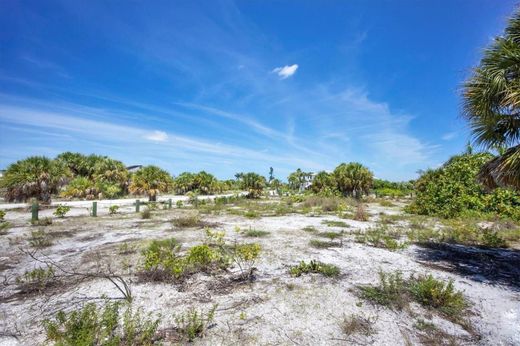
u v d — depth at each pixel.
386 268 5.46
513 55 4.44
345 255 6.32
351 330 3.22
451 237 8.45
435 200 14.71
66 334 2.88
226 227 10.11
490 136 5.57
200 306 3.76
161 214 14.43
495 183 5.95
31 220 11.19
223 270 5.11
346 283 4.63
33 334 3.07
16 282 4.51
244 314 3.57
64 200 25.14
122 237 8.16
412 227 10.30
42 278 4.54
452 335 3.15
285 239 7.93
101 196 26.91
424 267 5.61
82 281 4.55
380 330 3.25
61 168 20.38
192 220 10.62
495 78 4.60
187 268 5.02
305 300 3.99
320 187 30.58
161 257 5.17
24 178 18.61
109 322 3.06
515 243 8.17
